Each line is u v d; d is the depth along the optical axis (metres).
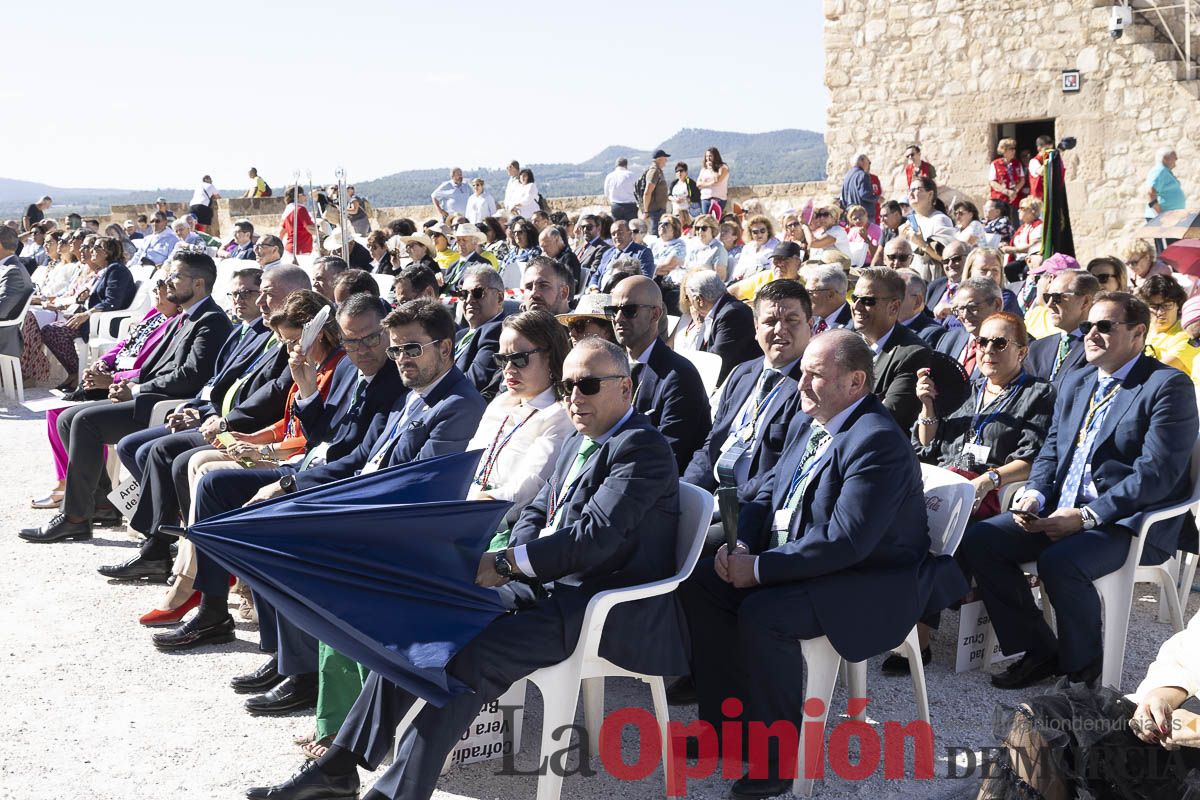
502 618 3.52
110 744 4.18
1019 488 5.07
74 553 6.52
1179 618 4.69
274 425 5.91
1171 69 14.41
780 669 3.80
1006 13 15.35
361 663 3.33
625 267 7.84
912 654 4.05
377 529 3.42
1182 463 4.46
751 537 4.29
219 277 11.76
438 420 4.71
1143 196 14.76
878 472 3.88
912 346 5.57
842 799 3.76
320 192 17.16
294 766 4.00
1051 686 4.63
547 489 4.14
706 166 17.44
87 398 7.80
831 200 16.14
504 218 19.50
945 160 16.03
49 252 16.33
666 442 3.78
